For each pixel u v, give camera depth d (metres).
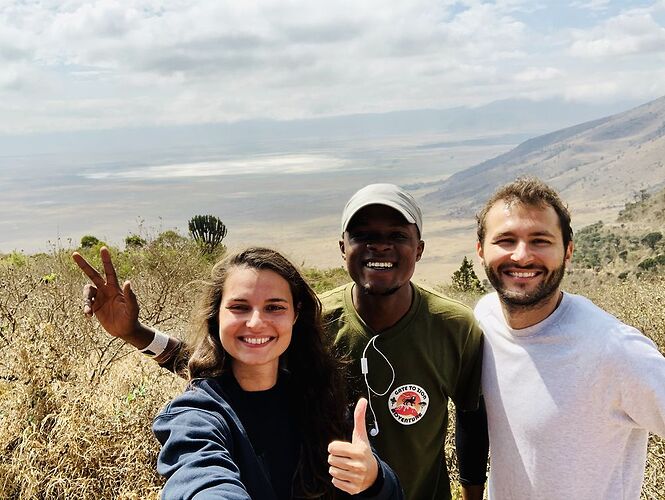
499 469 1.15
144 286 3.64
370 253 1.09
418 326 1.12
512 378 1.12
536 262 1.08
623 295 3.65
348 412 1.01
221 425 0.84
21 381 1.67
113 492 1.49
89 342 2.29
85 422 1.60
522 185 1.11
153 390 1.81
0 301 2.27
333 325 1.15
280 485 0.89
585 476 1.05
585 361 1.04
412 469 1.12
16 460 1.46
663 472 1.63
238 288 0.91
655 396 0.99
